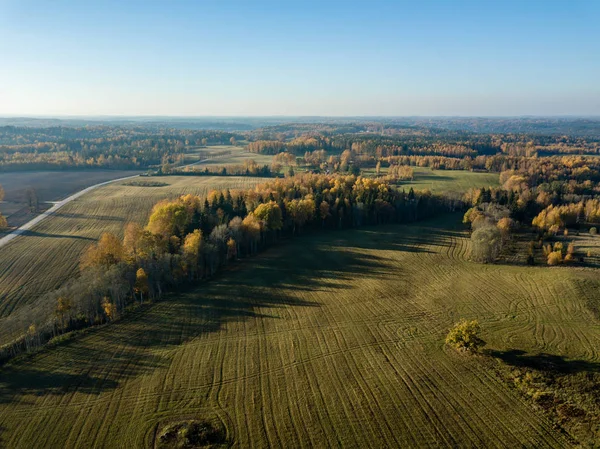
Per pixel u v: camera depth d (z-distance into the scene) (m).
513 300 64.06
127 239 80.12
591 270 75.38
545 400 39.84
